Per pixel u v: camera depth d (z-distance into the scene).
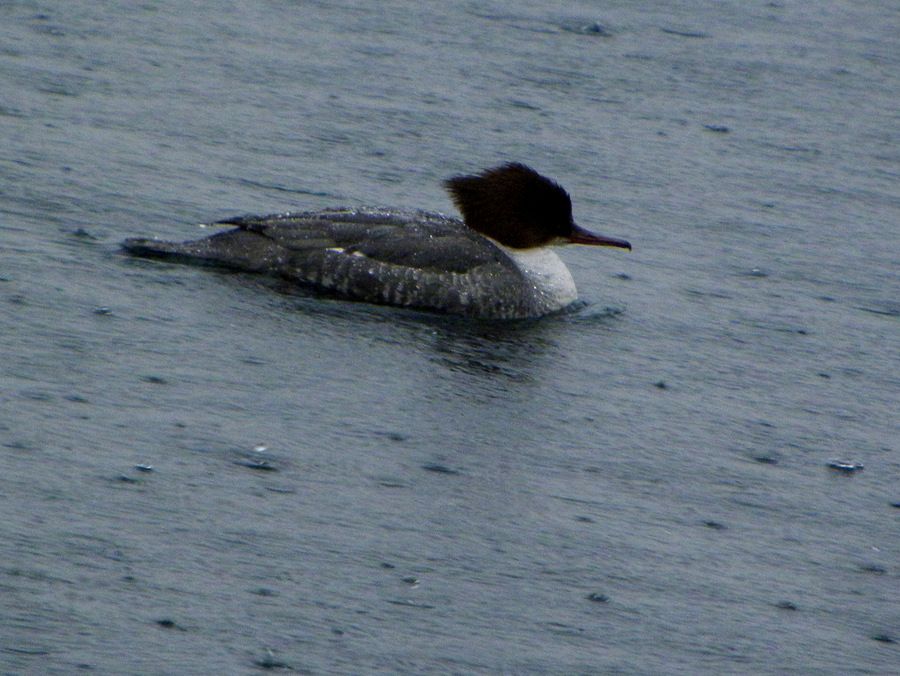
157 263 15.79
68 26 24.25
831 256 18.86
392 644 9.96
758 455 13.31
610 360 15.09
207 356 13.83
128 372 13.28
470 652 9.98
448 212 18.80
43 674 9.21
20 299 14.45
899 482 13.02
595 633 10.35
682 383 14.73
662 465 12.91
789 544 11.80
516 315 15.95
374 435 12.76
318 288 15.74
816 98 24.77
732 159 21.98
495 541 11.34
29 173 18.03
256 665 9.56
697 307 16.84
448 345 14.93
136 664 9.41
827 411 14.41
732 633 10.52
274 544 10.89
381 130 21.50
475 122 22.28
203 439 12.25
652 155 21.80
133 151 19.39
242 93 22.28
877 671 10.25
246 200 18.30
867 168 22.17
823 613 10.89
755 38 27.50
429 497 11.84
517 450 12.84
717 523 12.02
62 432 12.02
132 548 10.58
